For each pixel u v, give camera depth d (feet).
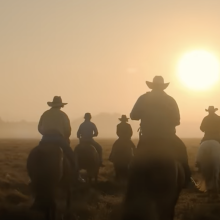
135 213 31.40
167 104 36.24
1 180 71.61
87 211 51.31
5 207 50.24
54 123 44.09
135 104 36.81
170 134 35.83
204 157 57.57
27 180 76.89
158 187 32.07
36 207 39.75
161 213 32.32
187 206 54.90
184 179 36.09
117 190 69.51
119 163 73.05
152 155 32.86
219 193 63.26
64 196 57.62
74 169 44.16
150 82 36.99
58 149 42.01
